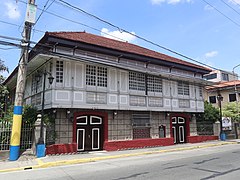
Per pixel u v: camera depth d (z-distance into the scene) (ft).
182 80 71.67
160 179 26.40
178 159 42.24
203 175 28.07
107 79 55.93
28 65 55.72
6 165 36.50
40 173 31.96
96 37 67.82
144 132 63.46
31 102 61.82
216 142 75.61
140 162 39.63
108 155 47.78
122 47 64.28
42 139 44.60
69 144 50.24
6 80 75.72
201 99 79.10
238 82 119.24
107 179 27.30
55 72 49.24
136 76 61.72
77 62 51.98
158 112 67.72
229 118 89.40
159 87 66.69
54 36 47.29
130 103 58.95
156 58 64.59
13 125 40.86
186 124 75.61
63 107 48.52
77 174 30.76
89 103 51.98
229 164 35.73
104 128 56.29
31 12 39.09
